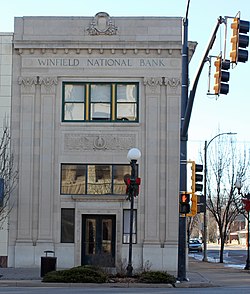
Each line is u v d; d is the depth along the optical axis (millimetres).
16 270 31469
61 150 33938
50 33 34062
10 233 33312
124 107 34188
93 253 33531
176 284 24891
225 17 17047
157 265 33031
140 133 33938
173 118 33812
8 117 33938
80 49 34094
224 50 17672
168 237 33188
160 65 34000
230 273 33031
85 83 34250
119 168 33938
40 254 33094
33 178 33656
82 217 33594
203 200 28891
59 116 34062
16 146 33812
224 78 17781
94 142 34000
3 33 34281
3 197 31531
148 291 21734
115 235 33500
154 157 33656
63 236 33531
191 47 33844
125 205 33438
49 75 34031
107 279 25109
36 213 33469
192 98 23891
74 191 33812
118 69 34062
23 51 34125
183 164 26047
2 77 34156
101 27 34062
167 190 33438
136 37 33906
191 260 50312
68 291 21297
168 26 34000
